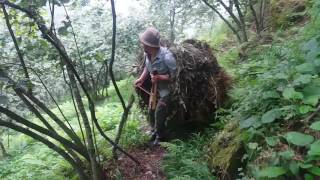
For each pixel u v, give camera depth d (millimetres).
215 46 8430
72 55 5047
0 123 3977
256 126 3594
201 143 5023
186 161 4273
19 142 8195
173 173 4523
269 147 3238
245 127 3686
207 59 5379
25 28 4168
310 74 3525
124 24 10125
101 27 9672
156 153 5395
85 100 10094
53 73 5188
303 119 3260
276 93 3594
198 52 5422
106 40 9742
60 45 4016
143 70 5969
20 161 6582
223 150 4188
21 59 4059
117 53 10102
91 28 9266
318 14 4426
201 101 5363
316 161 2816
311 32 4262
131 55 10117
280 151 3113
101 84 10984
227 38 8609
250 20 8250
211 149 4566
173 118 5582
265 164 3127
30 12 3543
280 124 3486
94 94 10656
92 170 4629
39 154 6504
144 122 6598
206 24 11242
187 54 5328
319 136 3002
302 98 3291
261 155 3211
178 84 5219
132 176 4883
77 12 8742
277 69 3844
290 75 3613
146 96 5996
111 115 7336
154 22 10094
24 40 4156
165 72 5348
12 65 4242
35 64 4785
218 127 5102
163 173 4770
